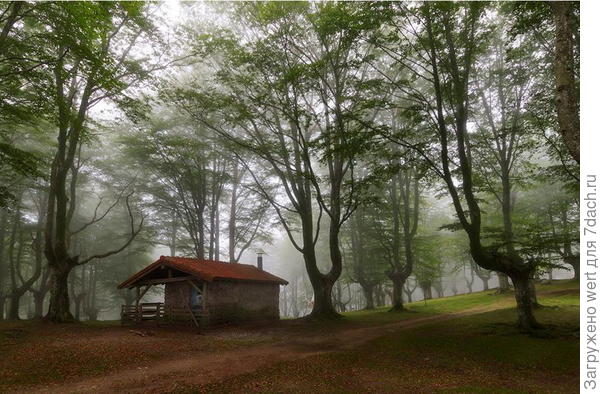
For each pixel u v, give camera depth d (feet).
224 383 36.09
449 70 60.49
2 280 132.05
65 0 50.72
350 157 65.67
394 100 109.40
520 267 57.52
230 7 90.17
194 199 117.80
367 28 56.59
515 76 80.59
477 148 95.35
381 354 49.11
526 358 43.45
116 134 126.93
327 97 83.41
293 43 77.25
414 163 68.08
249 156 119.34
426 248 136.56
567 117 31.91
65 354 48.70
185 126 115.65
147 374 39.99
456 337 55.88
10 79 63.10
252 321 93.50
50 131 103.04
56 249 83.46
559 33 33.24
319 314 89.30
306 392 33.32
